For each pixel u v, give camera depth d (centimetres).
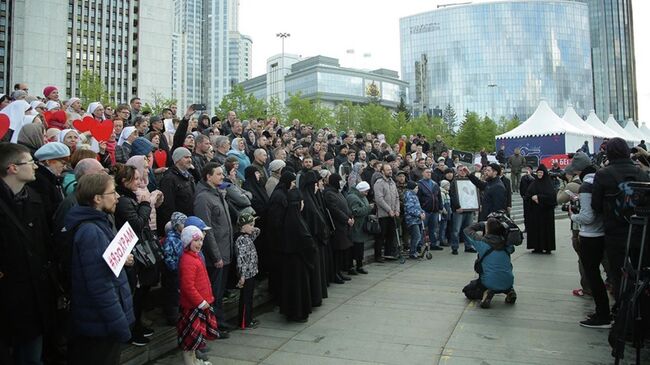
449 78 12662
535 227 1162
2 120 512
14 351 343
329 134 1493
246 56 19275
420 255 1103
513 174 2316
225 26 18550
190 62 18100
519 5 12519
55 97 940
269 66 13550
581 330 580
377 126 5588
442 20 12812
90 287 310
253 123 1225
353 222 856
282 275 624
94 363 313
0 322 320
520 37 12519
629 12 15175
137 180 473
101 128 634
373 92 10075
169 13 7700
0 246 318
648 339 454
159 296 602
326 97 10831
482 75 12512
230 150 841
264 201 702
